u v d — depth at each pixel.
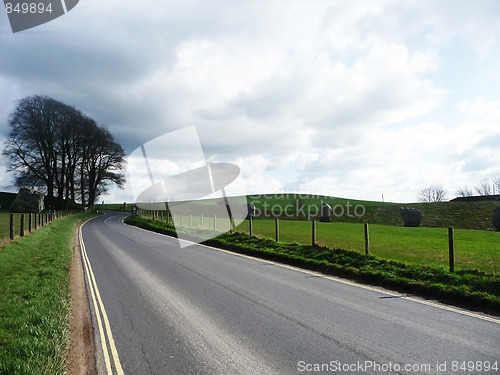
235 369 4.93
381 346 5.70
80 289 9.84
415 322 6.92
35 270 11.59
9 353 5.11
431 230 27.50
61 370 4.82
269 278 11.23
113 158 51.31
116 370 4.94
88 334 6.38
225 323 6.85
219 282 10.58
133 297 8.88
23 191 50.34
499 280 9.02
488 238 21.19
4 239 16.52
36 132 56.50
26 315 6.84
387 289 9.90
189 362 5.17
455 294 8.82
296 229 28.12
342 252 14.22
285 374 4.77
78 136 60.62
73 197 69.62
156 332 6.41
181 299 8.63
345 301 8.51
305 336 6.16
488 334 6.25
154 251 17.83
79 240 23.41
